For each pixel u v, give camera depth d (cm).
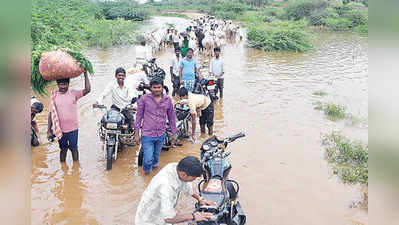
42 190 514
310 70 1430
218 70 970
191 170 324
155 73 1035
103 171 580
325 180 559
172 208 333
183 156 650
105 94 630
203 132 758
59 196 503
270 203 495
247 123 810
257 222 452
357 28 3488
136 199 504
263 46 2041
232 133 753
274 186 539
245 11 5559
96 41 1958
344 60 1691
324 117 855
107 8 4284
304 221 455
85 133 726
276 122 816
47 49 823
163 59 1625
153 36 1850
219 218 377
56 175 559
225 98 1005
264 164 610
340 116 851
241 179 558
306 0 4284
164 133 568
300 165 608
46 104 893
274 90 1097
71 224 443
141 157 596
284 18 4394
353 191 529
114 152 623
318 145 690
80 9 2177
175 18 5178
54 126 552
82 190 521
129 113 650
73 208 476
